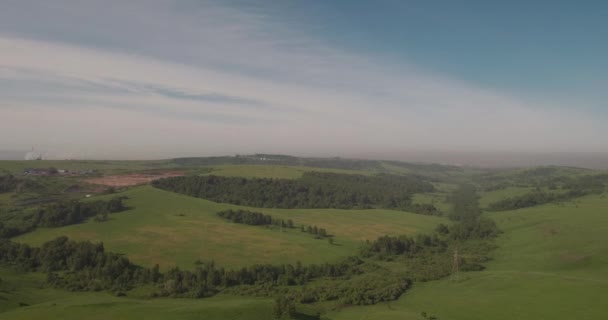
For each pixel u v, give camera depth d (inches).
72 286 4544.8
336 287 4776.1
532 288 4256.9
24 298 4097.0
